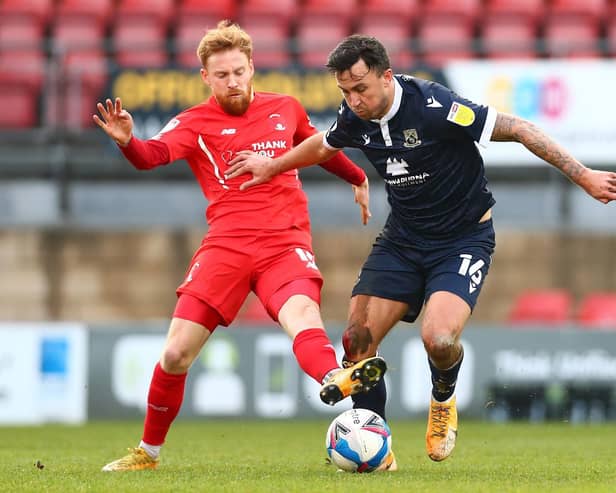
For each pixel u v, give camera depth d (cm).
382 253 2194
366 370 1888
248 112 2238
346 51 1984
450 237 2142
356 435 2072
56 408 4262
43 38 5934
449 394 2158
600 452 2867
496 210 5344
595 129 5119
